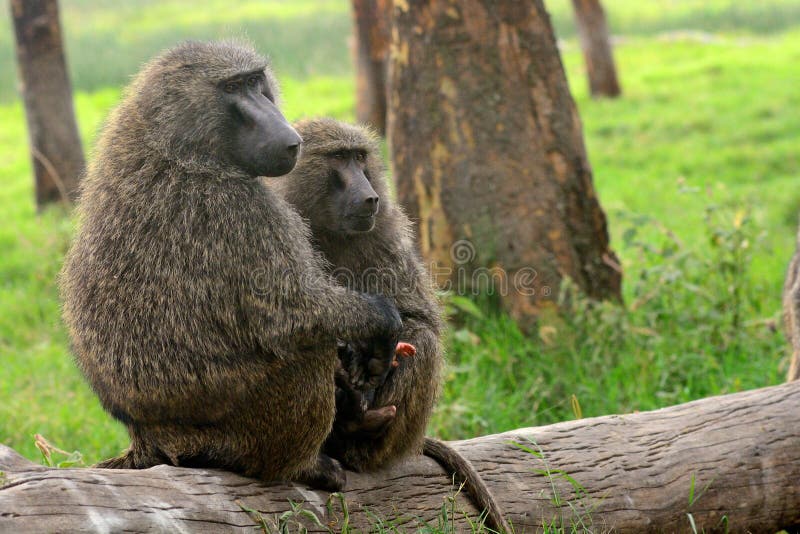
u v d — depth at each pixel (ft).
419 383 20.35
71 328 19.07
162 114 18.71
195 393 17.89
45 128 65.31
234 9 172.96
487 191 36.04
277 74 22.26
